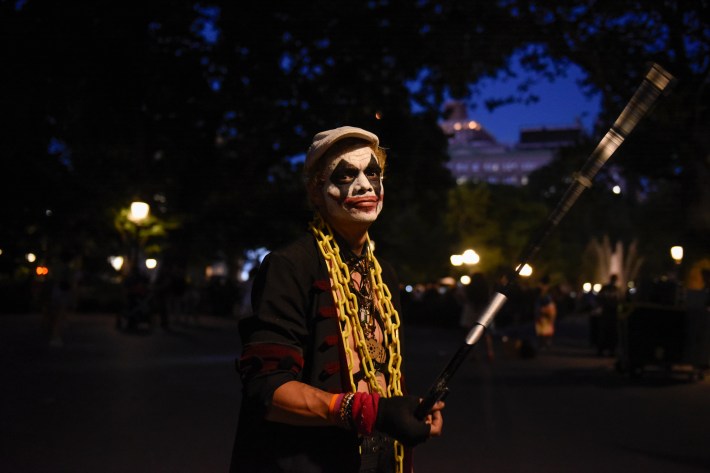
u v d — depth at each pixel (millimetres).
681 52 18016
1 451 6895
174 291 28156
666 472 6551
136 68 26875
